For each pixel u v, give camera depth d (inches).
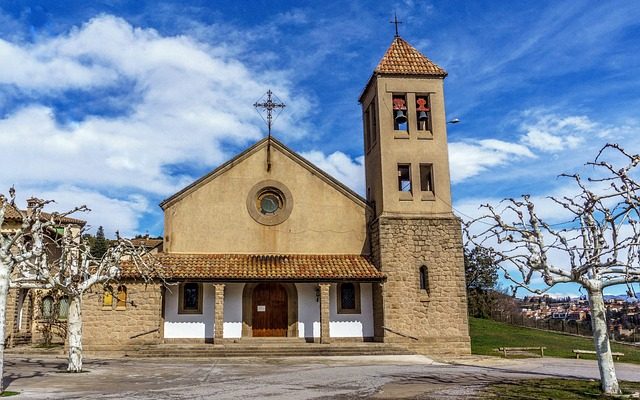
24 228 644.1
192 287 1120.8
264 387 631.8
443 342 1083.3
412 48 1273.4
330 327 1130.0
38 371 775.7
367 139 1320.1
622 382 686.5
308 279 1079.6
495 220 602.2
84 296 1048.2
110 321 1046.4
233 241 1160.8
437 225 1134.4
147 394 577.0
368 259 1171.3
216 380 689.0
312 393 589.0
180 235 1150.3
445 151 1182.9
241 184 1185.4
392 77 1204.5
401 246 1119.6
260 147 1203.9
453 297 1104.8
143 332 1045.2
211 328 1103.0
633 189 541.6
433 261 1118.4
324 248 1183.6
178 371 780.6
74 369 765.3
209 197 1172.5
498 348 1214.9
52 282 721.0
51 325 1318.9
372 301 1151.0
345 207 1206.9
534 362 962.1
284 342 1090.1
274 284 1153.4
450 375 746.8
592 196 556.7
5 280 585.3
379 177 1178.6
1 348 573.6
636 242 541.0
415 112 1198.3
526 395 569.6
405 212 1142.3
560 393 581.3
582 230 577.9
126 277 1053.8
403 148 1176.8
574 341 1467.8
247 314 1124.5
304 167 1210.0
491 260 597.0
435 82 1214.9
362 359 958.4
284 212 1184.8
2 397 544.1
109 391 595.2
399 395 575.2
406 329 1083.3
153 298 1058.1
